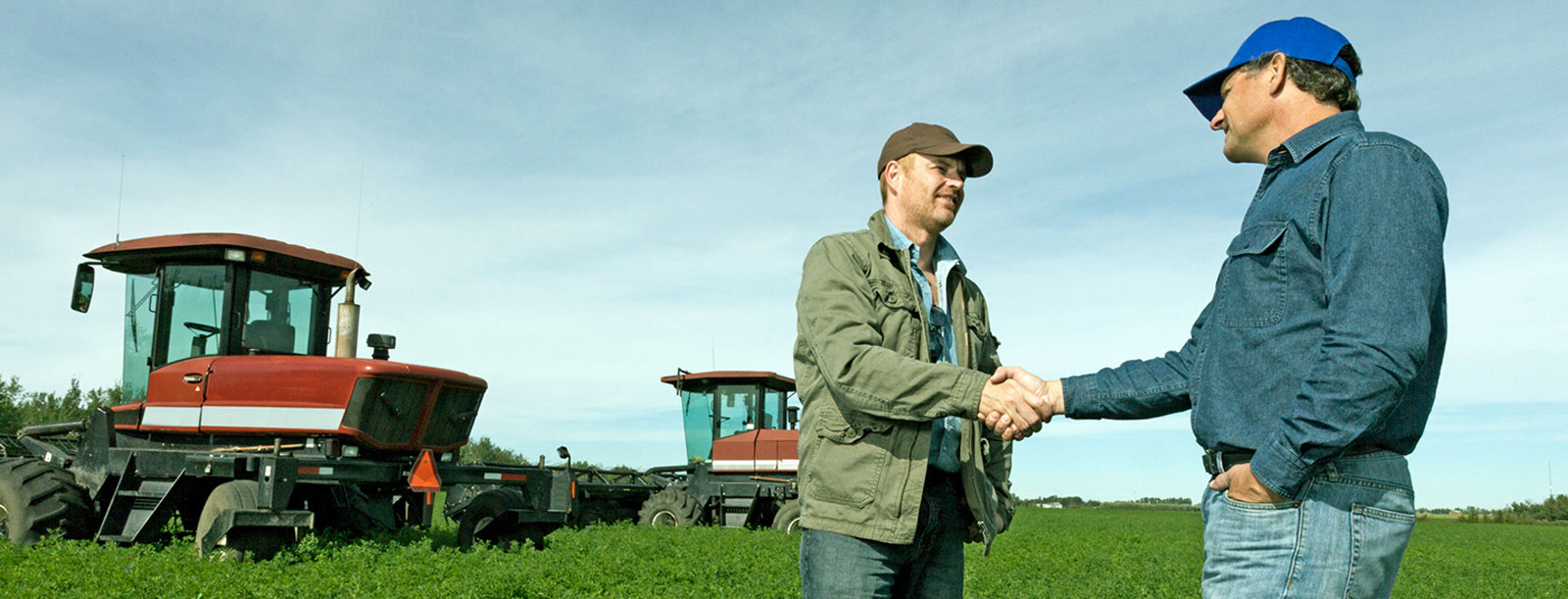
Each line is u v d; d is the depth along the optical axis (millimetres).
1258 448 2443
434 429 10961
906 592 3559
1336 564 2400
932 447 3350
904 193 3488
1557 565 17500
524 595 8156
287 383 10039
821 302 3236
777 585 9000
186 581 7422
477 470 10711
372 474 10000
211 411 10078
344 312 10859
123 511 10117
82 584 7406
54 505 9953
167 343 10531
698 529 16547
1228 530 2559
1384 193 2334
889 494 3125
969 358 3664
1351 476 2412
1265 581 2463
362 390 10102
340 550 9547
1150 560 14664
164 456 9938
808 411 3369
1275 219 2541
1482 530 44000
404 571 8195
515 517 11117
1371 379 2209
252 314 10641
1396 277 2258
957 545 3559
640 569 10102
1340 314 2303
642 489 19375
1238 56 2822
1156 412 3193
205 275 10531
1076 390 3213
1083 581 11203
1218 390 2613
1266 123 2754
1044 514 56688
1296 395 2377
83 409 38625
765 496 17828
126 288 10930
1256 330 2531
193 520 10359
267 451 9938
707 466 18375
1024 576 11328
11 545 9281
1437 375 2506
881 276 3318
